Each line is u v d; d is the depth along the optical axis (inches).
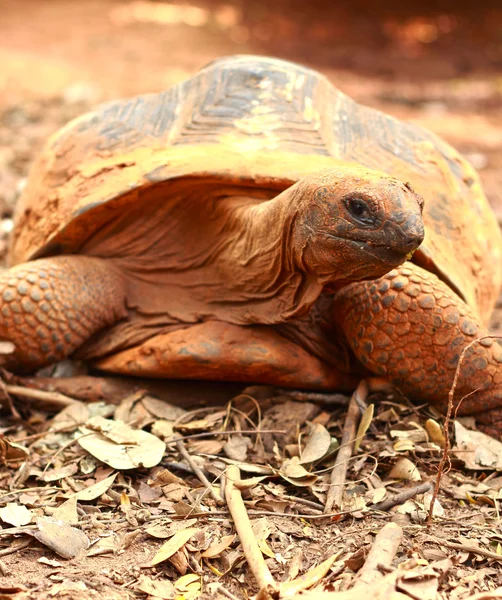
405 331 126.2
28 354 137.2
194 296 138.6
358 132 149.0
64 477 118.7
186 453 122.0
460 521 110.0
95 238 143.9
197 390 139.2
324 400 134.0
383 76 554.3
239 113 144.6
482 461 122.6
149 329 139.5
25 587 94.4
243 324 133.0
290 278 123.8
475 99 444.5
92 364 144.5
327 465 122.0
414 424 127.2
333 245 110.4
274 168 128.4
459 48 644.7
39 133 311.0
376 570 94.3
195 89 152.2
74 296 136.5
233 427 131.4
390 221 105.7
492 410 129.2
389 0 768.9
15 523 106.6
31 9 724.0
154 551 103.0
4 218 228.4
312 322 135.1
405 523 109.3
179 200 136.7
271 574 98.9
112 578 97.7
